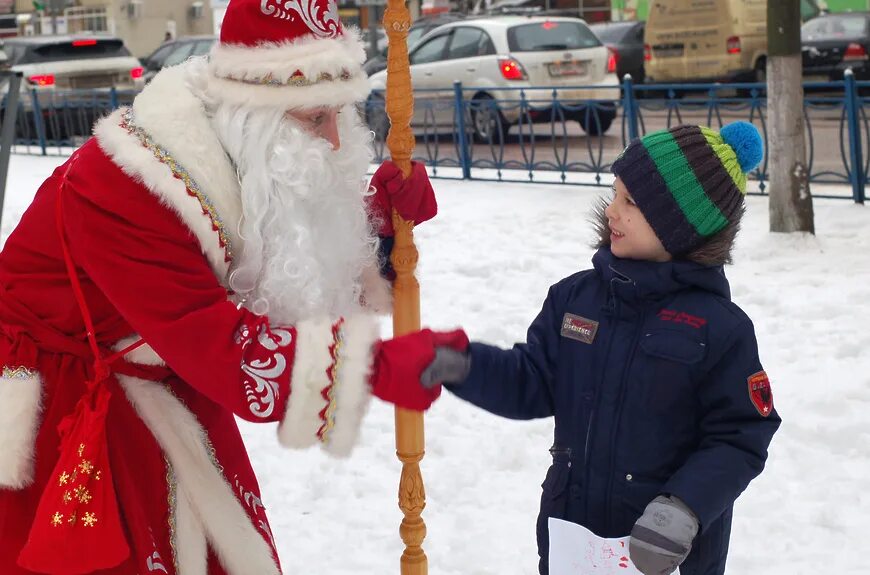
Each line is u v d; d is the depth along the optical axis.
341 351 1.99
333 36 2.19
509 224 8.14
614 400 2.26
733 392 2.18
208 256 2.11
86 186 2.08
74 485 2.08
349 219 2.26
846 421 4.22
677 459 2.23
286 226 2.12
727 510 2.27
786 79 6.88
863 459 3.94
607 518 2.26
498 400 2.33
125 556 2.09
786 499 3.70
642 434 2.23
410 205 2.36
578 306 2.36
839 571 3.25
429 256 7.34
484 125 10.54
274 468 4.17
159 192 2.05
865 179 7.95
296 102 2.13
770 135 7.00
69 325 2.19
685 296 2.26
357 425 2.03
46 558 2.06
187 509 2.21
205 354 2.00
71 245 2.11
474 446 4.25
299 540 3.62
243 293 2.16
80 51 14.74
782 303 5.77
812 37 14.77
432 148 11.12
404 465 2.44
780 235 6.97
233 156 2.14
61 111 13.61
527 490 3.89
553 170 9.63
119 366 2.20
